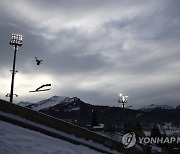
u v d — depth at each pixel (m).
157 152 47.25
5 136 16.45
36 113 28.38
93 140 30.70
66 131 29.33
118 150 32.28
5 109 27.00
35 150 15.30
